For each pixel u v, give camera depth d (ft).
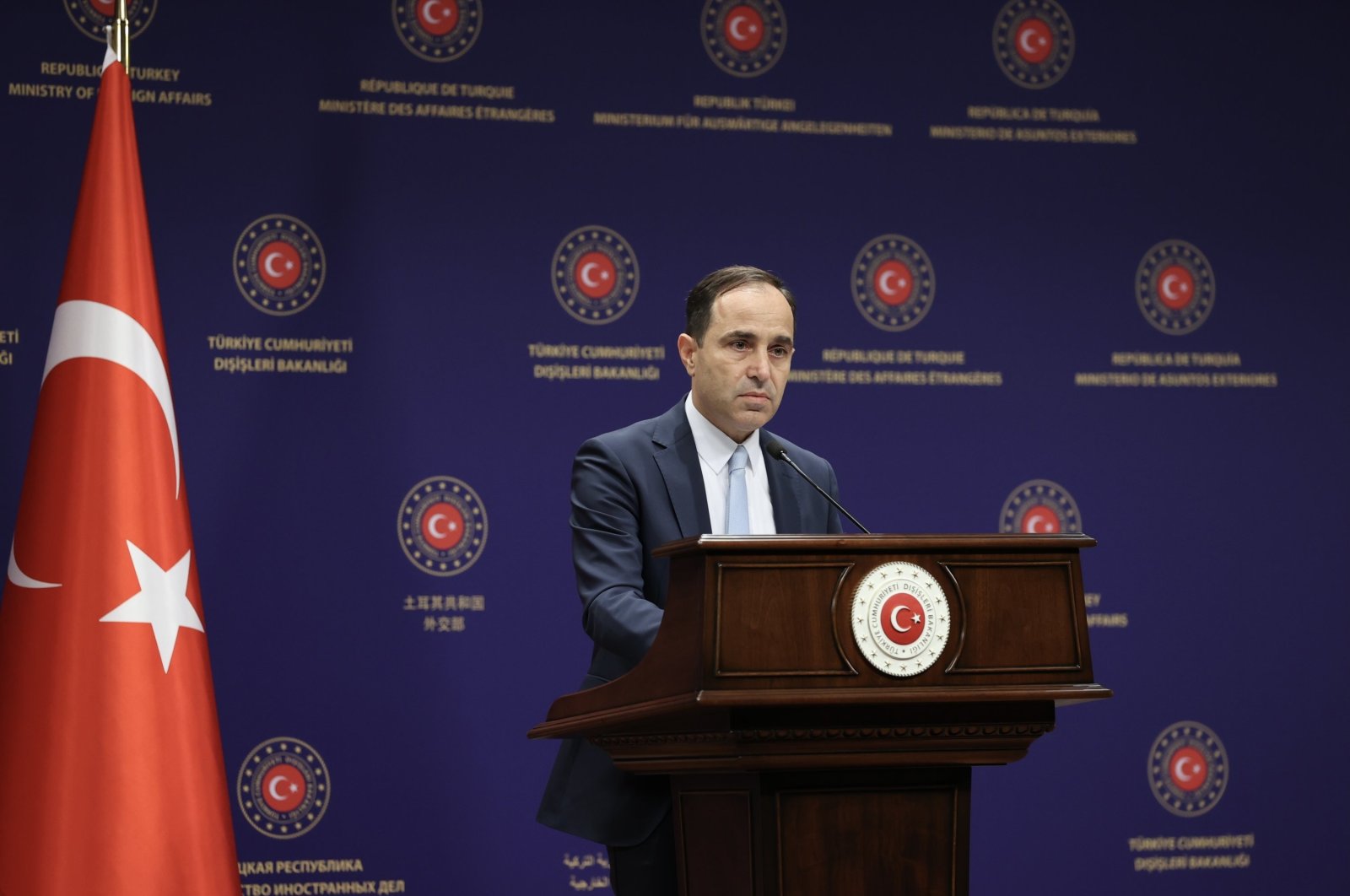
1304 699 29.71
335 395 26.89
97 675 19.21
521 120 28.04
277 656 26.22
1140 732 29.07
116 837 18.79
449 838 26.58
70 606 19.38
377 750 26.45
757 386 16.02
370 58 27.50
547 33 28.27
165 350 20.99
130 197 21.17
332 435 26.81
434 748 26.68
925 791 13.03
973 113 29.84
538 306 27.84
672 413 17.06
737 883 13.01
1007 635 12.41
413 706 26.68
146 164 26.48
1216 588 29.68
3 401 25.44
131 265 20.84
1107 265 30.01
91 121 26.27
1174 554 29.66
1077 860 28.58
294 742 26.16
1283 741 29.53
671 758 13.38
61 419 20.11
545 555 27.48
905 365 29.12
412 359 27.25
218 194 26.71
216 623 26.02
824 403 28.78
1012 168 29.89
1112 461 29.66
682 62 28.78
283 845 25.99
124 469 19.95
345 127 27.32
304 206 27.02
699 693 11.60
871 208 29.27
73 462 19.90
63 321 20.53
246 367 26.58
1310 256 30.78
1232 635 29.63
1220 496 29.94
